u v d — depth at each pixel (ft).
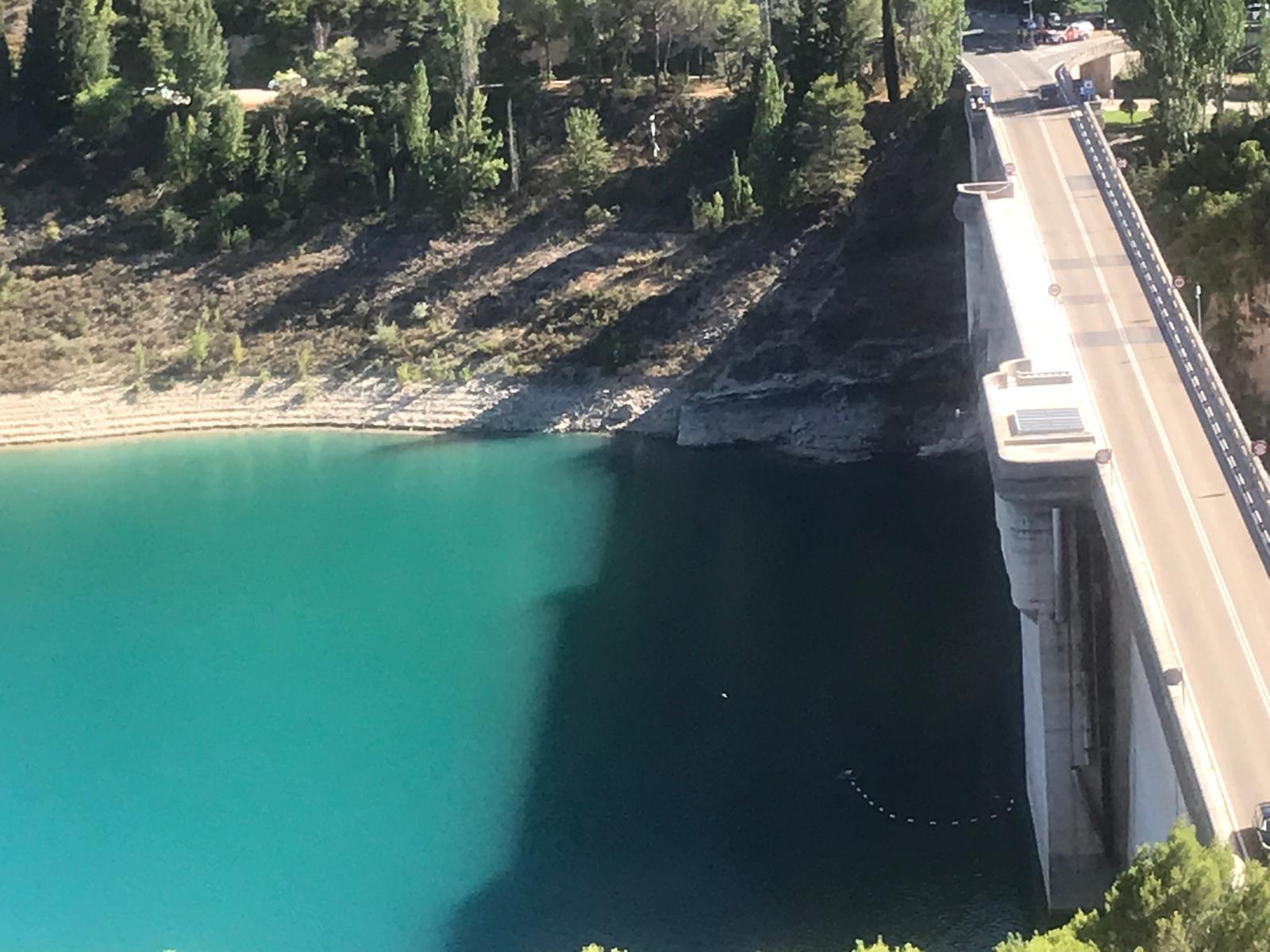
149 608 333.83
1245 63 424.46
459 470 406.62
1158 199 344.08
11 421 447.42
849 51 454.40
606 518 368.48
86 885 235.20
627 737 267.39
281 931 222.07
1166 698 162.09
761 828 238.48
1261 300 312.71
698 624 306.96
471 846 239.50
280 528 374.63
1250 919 126.62
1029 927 213.87
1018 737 256.93
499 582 336.08
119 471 420.77
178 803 257.34
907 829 236.02
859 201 437.99
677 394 422.41
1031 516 206.59
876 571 324.39
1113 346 247.91
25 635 322.96
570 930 218.59
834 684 279.08
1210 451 214.48
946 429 392.47
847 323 418.10
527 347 443.32
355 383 448.65
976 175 382.01
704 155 472.03
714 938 214.90
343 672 299.99
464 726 275.80
